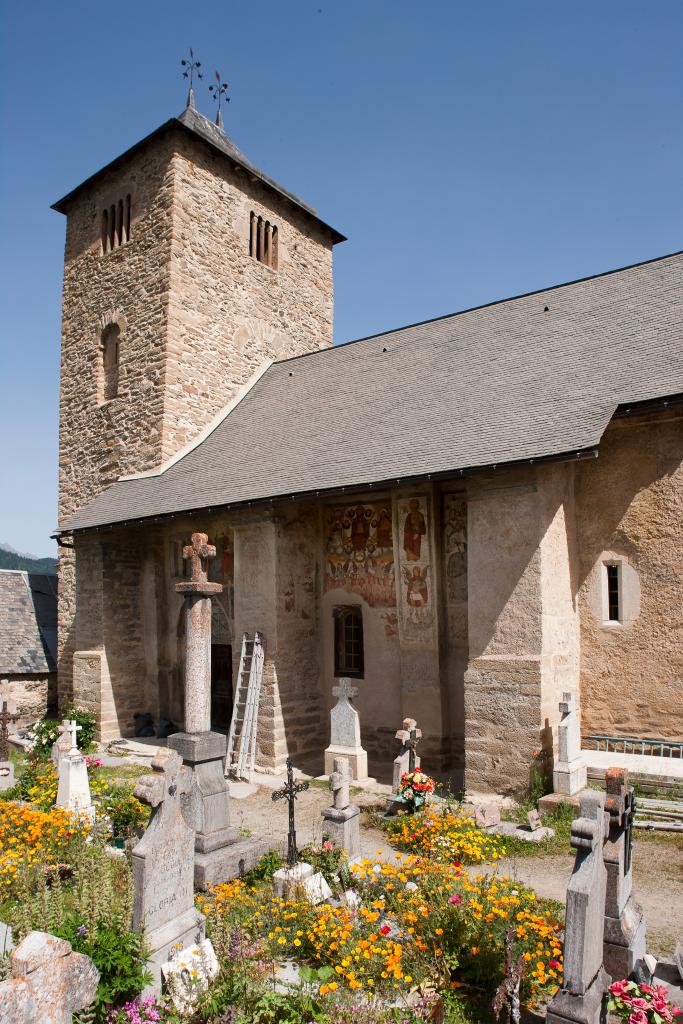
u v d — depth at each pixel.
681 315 12.80
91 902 6.18
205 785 8.38
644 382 11.41
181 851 6.39
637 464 11.83
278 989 5.60
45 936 4.26
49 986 4.12
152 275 20.25
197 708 8.74
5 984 3.96
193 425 19.91
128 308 20.84
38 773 12.02
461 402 13.94
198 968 5.62
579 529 12.26
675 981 5.50
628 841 5.82
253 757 13.73
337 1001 5.23
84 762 10.38
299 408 18.12
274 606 14.22
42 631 22.66
